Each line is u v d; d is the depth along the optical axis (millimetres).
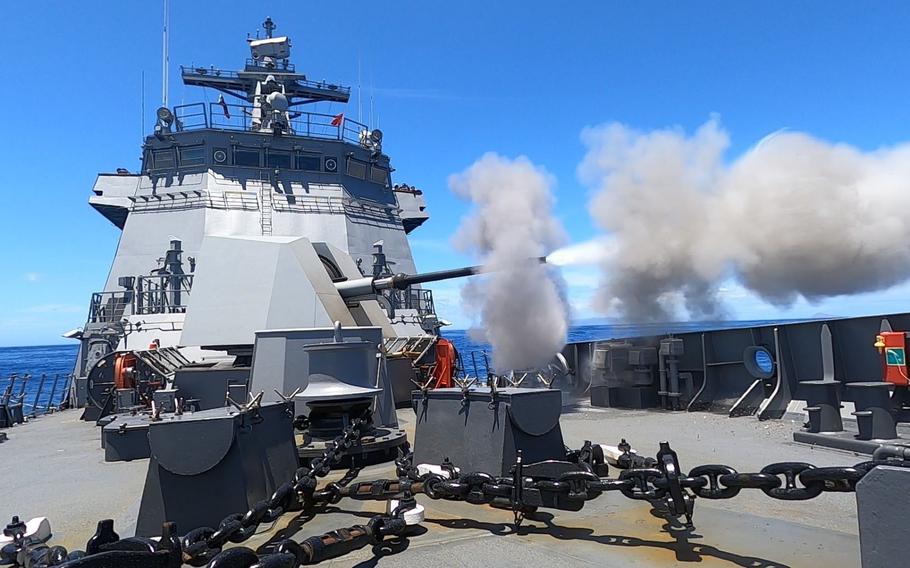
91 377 10047
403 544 3199
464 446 4215
